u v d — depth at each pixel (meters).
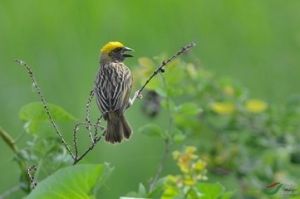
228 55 18.00
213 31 18.39
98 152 14.38
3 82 16.06
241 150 12.50
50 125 9.26
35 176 8.73
